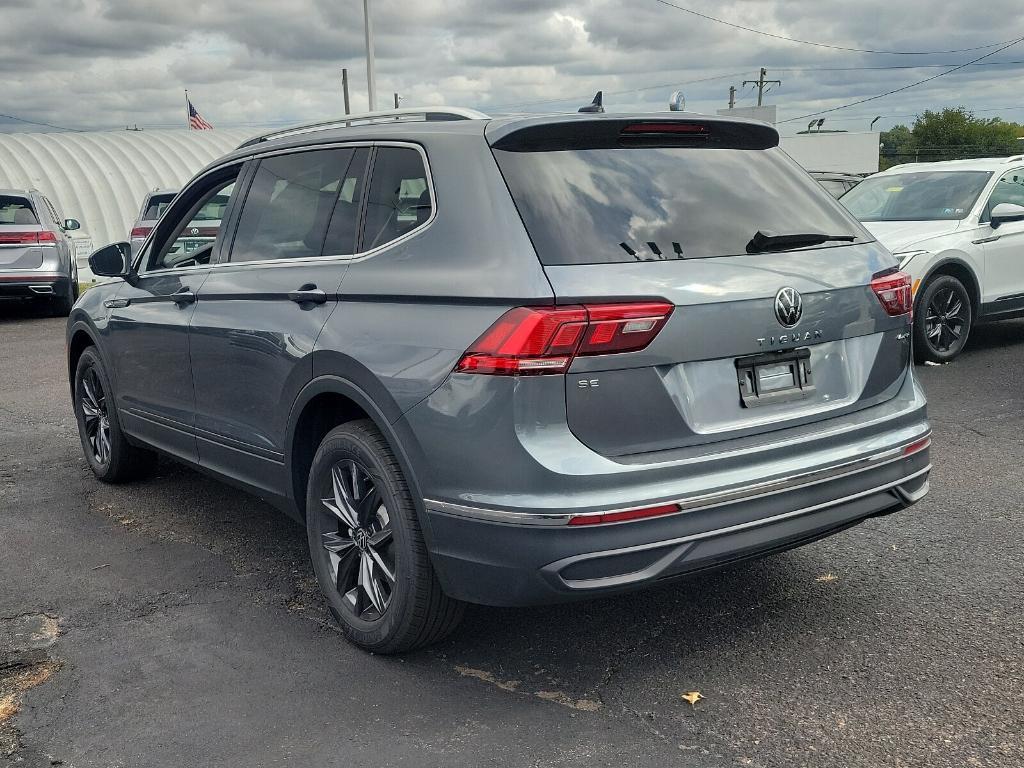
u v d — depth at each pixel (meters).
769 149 3.68
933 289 8.62
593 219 3.03
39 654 3.53
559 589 2.87
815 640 3.48
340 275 3.54
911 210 9.48
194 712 3.10
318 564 3.67
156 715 3.09
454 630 3.41
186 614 3.87
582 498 2.81
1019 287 9.22
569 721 2.99
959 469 5.52
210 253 4.45
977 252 8.84
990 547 4.33
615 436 2.89
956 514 4.77
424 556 3.21
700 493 2.92
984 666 3.25
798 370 3.25
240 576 4.27
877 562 4.20
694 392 3.01
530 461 2.81
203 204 4.68
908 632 3.52
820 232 3.45
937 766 2.69
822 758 2.75
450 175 3.25
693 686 3.19
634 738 2.88
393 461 3.25
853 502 3.30
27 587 4.16
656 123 3.29
